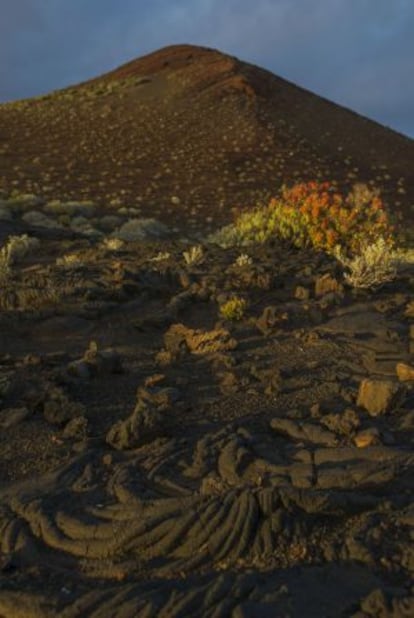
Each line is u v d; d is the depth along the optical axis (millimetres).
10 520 4469
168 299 10102
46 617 3553
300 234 15016
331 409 5902
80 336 8594
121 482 4754
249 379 6785
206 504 4184
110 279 10703
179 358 7664
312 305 9297
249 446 5145
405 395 6027
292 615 3379
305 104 74312
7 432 5820
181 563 3875
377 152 61531
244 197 37562
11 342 8336
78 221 26297
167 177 41406
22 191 33531
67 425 5816
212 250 14156
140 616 3453
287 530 4031
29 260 14336
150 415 5539
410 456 4824
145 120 60062
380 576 3680
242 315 9000
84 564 4020
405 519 4094
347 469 4664
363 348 7742
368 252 10734
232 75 74062
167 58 85938
